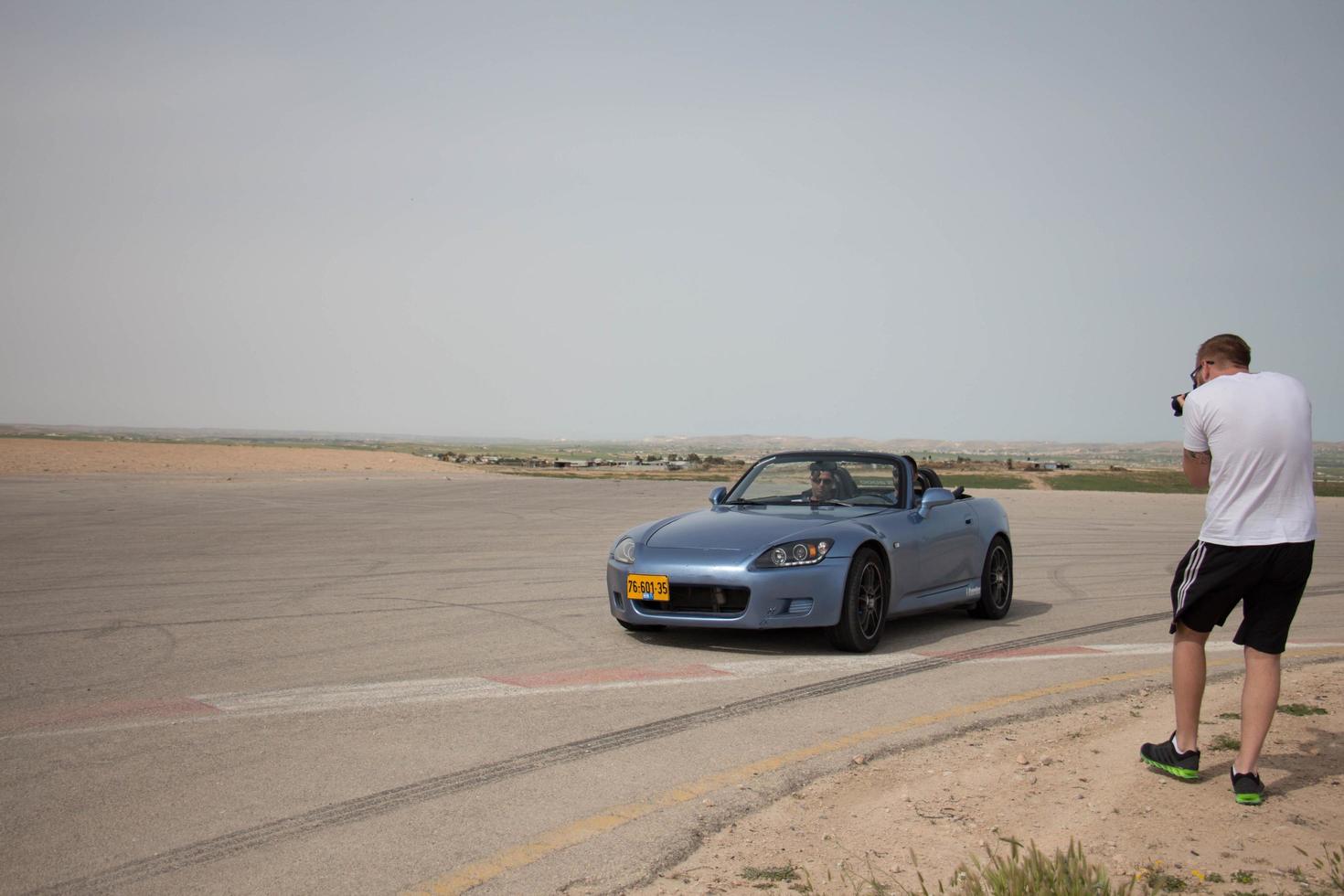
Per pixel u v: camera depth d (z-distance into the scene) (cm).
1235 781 384
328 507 2039
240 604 862
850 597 680
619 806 389
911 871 328
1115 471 4925
